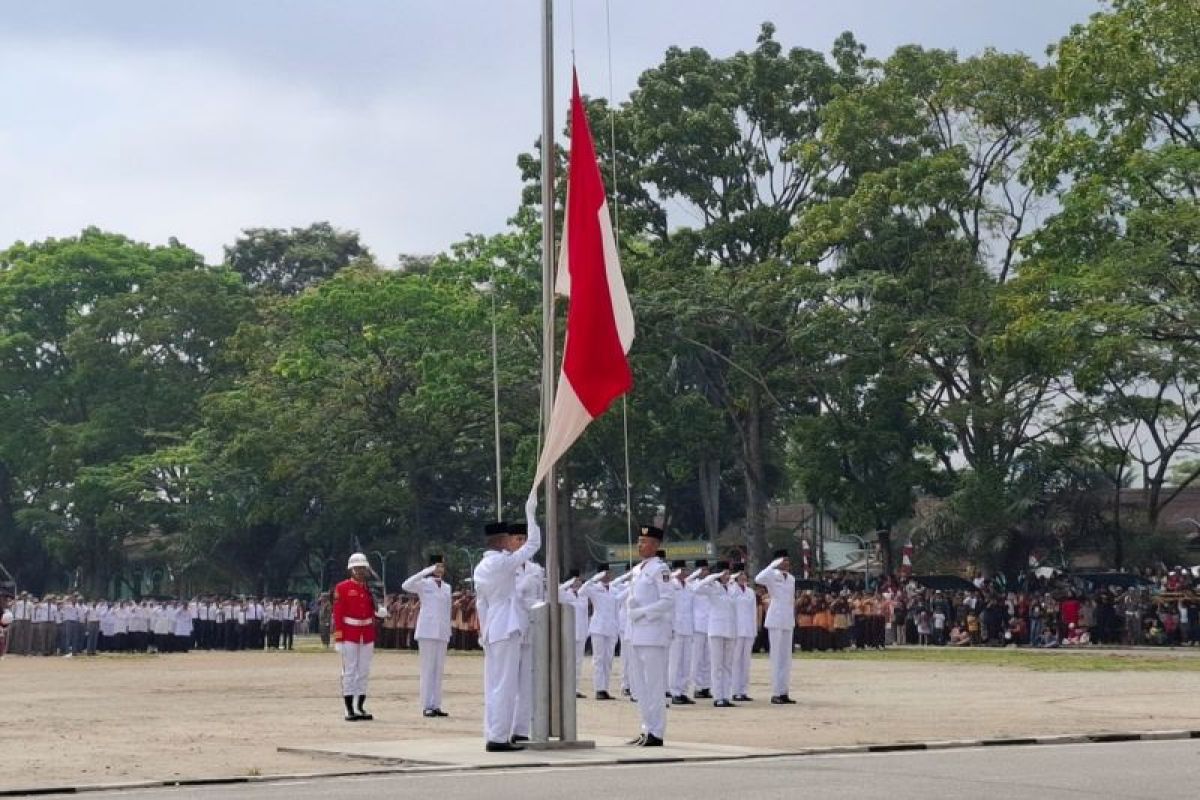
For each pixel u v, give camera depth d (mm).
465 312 80500
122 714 28438
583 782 16328
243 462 88688
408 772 17969
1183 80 59062
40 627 62844
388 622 61844
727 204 79438
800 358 74188
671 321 74062
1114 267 57656
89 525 102500
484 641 20719
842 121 74750
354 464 84812
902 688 34812
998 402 69625
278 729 24844
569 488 79250
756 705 29938
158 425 102562
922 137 75375
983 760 18359
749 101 80438
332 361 86688
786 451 85938
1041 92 73312
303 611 93812
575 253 21688
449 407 82312
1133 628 60750
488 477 89250
